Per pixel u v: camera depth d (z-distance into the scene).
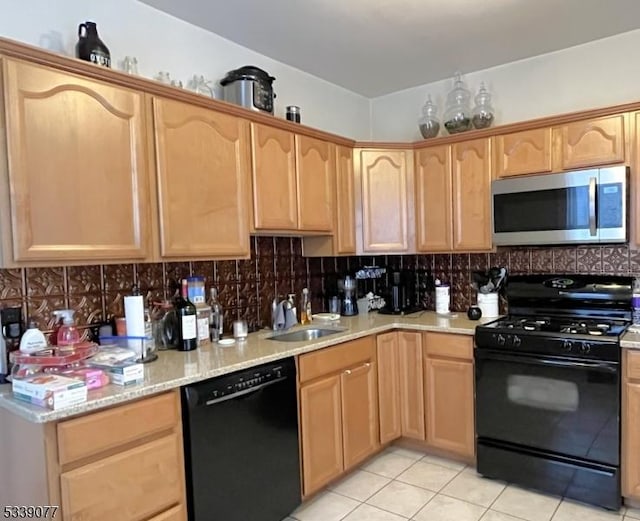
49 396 1.45
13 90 1.57
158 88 2.02
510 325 2.65
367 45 2.84
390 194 3.23
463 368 2.73
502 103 3.20
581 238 2.55
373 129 3.81
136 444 1.66
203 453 1.85
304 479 2.35
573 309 2.86
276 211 2.59
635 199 2.45
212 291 2.59
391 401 2.98
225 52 2.72
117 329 2.13
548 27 2.65
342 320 3.14
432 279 3.51
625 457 2.26
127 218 1.92
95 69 1.80
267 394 2.15
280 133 2.63
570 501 2.39
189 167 2.15
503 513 2.30
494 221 2.86
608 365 2.25
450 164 3.07
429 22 2.55
